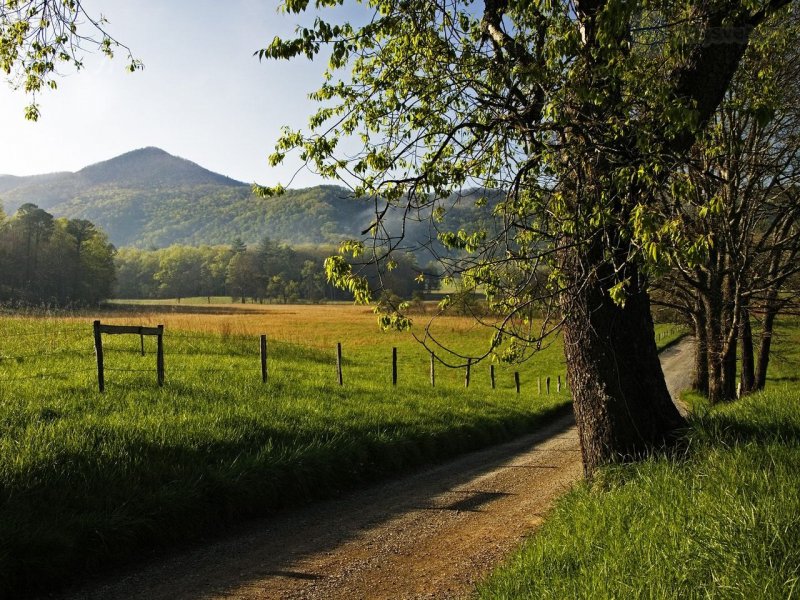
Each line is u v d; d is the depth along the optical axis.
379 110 7.09
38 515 5.95
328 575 6.06
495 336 5.82
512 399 23.33
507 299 6.01
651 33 6.54
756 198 13.43
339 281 5.76
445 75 6.29
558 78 5.47
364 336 49.56
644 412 7.05
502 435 16.77
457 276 5.72
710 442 6.80
